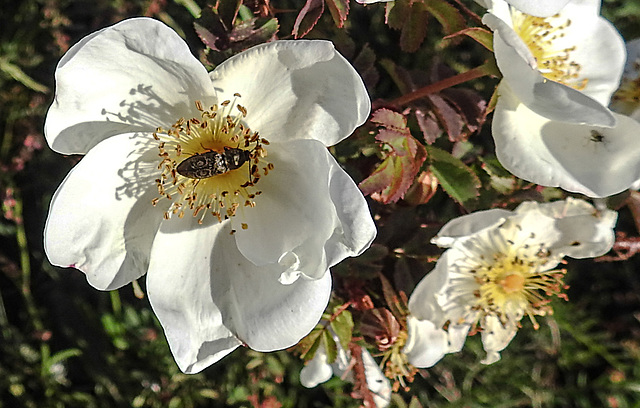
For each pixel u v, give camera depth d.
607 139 0.09
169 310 0.08
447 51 0.14
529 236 0.10
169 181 0.08
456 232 0.09
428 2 0.09
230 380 0.14
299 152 0.08
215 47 0.09
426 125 0.10
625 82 0.11
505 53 0.08
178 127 0.08
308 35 0.10
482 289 0.10
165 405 0.14
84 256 0.08
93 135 0.08
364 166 0.11
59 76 0.07
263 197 0.08
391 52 0.14
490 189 0.10
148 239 0.08
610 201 0.10
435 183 0.10
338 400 0.14
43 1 0.14
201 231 0.09
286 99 0.08
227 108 0.08
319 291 0.08
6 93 0.14
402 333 0.11
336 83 0.07
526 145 0.09
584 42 0.10
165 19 0.13
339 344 0.11
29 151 0.14
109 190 0.08
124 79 0.08
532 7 0.08
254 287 0.08
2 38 0.14
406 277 0.10
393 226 0.10
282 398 0.14
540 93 0.08
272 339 0.08
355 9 0.14
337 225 0.07
